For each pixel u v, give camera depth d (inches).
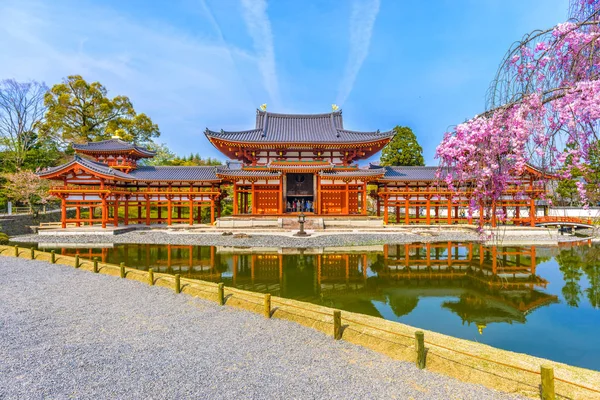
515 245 954.7
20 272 549.3
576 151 178.7
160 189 1342.3
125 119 1972.2
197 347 267.7
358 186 1312.7
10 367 232.4
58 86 1775.3
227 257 752.3
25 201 1459.2
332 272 609.9
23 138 1738.4
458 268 650.2
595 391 183.0
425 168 1402.6
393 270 630.5
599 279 557.0
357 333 282.2
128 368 231.5
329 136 1444.4
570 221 1198.3
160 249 861.2
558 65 190.2
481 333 318.3
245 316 340.5
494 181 216.7
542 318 362.6
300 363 239.8
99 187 1190.3
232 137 1363.2
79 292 431.2
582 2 183.2
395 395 198.7
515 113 197.0
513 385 200.7
